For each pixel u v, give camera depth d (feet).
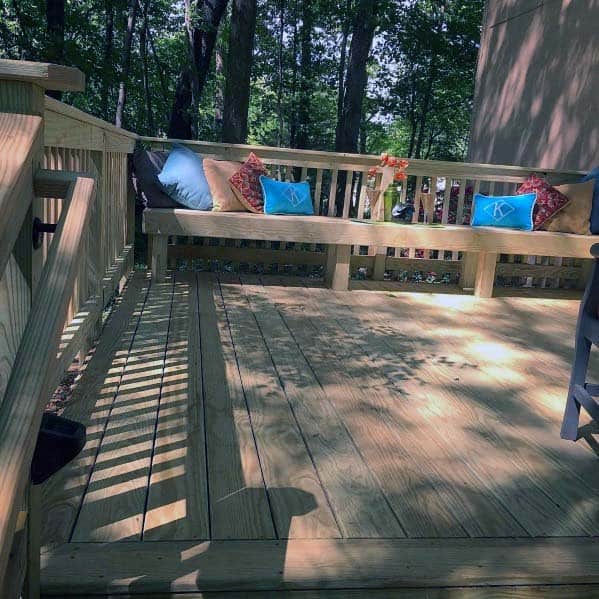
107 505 5.17
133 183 15.48
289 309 13.03
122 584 4.20
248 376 8.71
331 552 4.69
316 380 8.74
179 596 4.27
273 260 16.52
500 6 25.34
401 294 15.34
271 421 7.20
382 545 4.83
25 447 2.10
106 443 6.38
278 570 4.42
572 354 11.00
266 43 56.03
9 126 3.00
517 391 8.84
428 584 4.51
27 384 2.27
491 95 25.71
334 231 14.61
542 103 22.00
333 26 53.57
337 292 15.07
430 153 66.59
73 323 7.39
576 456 6.81
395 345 10.85
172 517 5.04
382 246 15.31
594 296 7.06
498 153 24.91
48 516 4.95
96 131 8.86
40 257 3.46
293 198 15.38
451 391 8.67
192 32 35.78
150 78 52.31
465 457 6.60
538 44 22.45
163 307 12.47
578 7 20.25
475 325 12.72
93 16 47.55
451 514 5.41
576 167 19.85
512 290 16.75
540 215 15.71
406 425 7.37
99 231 9.02
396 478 6.01
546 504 5.69
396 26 51.55
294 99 53.67
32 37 29.48
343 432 7.03
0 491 1.97
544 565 4.71
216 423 7.04
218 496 5.44
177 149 15.25
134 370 8.64
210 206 14.93
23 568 3.67
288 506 5.34
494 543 4.99
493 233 15.02
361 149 66.90
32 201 3.11
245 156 16.12
